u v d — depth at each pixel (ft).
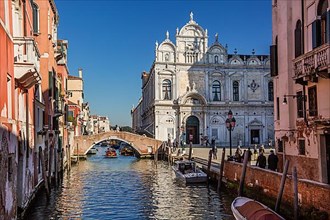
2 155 32.68
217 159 115.03
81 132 207.62
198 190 76.13
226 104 169.07
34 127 56.44
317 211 38.04
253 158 100.27
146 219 52.80
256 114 171.12
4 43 34.63
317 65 47.24
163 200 66.33
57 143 87.30
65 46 110.42
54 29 89.56
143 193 74.08
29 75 42.01
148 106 200.54
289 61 59.21
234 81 171.94
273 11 67.26
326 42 47.55
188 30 170.50
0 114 33.01
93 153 206.80
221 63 170.91
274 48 64.95
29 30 54.03
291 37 59.16
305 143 55.16
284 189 45.98
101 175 104.83
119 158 171.53
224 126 169.58
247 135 169.78
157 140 163.63
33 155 55.62
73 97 196.95
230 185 69.51
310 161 53.57
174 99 167.73
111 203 64.13
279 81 62.95
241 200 48.24
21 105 45.75
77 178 98.07
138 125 297.53
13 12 42.88
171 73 168.45
